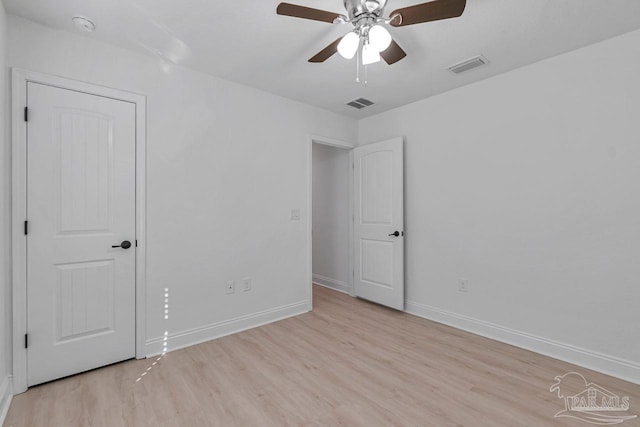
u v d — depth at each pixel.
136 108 2.38
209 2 1.82
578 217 2.32
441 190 3.17
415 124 3.42
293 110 3.37
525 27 2.05
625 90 2.13
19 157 1.93
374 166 3.71
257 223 3.08
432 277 3.25
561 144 2.40
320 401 1.88
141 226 2.39
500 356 2.45
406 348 2.59
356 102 3.44
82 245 2.16
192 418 1.73
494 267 2.78
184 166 2.62
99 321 2.23
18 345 1.93
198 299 2.70
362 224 3.87
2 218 1.81
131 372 2.20
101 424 1.67
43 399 1.88
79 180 2.15
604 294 2.21
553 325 2.44
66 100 2.10
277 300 3.24
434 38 2.17
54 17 1.95
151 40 2.22
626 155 2.13
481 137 2.87
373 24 1.73
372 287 3.73
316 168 4.79
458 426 1.67
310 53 2.40
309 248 3.53
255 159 3.06
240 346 2.62
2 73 1.79
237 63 2.56
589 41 2.22
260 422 1.70
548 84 2.46
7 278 1.90
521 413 1.77
